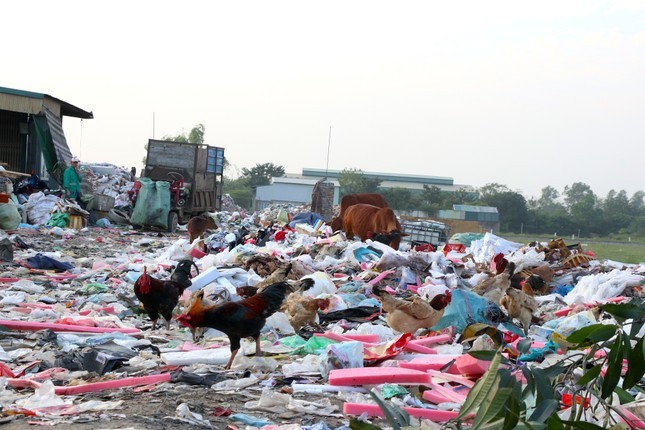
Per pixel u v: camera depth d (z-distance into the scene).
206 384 7.48
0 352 8.55
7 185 23.58
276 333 9.91
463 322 10.25
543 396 4.52
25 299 12.10
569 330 10.41
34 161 31.72
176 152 30.17
